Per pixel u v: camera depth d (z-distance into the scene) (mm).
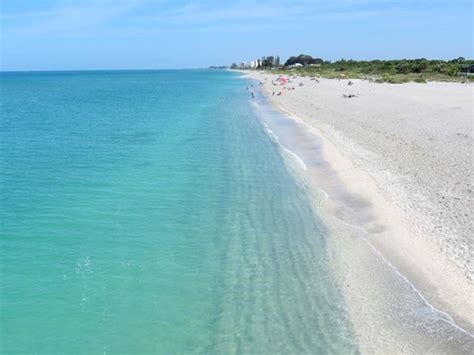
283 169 19766
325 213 14305
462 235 11875
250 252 11562
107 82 135875
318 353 7750
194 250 11664
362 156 20594
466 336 8141
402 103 38594
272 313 8930
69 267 10719
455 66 86188
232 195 16125
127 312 8969
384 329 8375
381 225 13039
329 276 10328
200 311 9000
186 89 84875
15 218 13727
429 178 16578
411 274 10312
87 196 15883
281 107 44812
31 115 40906
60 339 8180
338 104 41656
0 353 7793
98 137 27859
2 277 10219
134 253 11477
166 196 15945
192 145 25125
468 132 23750
